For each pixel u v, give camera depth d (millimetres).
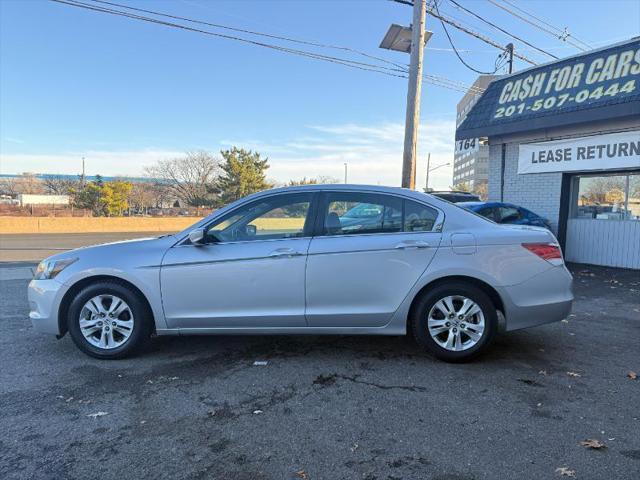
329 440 3057
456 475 2678
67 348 4867
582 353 4742
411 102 10891
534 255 4371
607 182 10805
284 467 2762
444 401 3621
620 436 3096
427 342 4371
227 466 2770
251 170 49469
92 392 3783
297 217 4508
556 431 3164
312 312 4355
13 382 3982
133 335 4434
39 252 16734
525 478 2646
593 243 11000
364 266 4316
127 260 4395
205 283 4359
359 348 4867
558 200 11336
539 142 11570
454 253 4316
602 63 10047
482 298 4316
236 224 4516
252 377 4098
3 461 2805
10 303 7211
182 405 3553
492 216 10750
